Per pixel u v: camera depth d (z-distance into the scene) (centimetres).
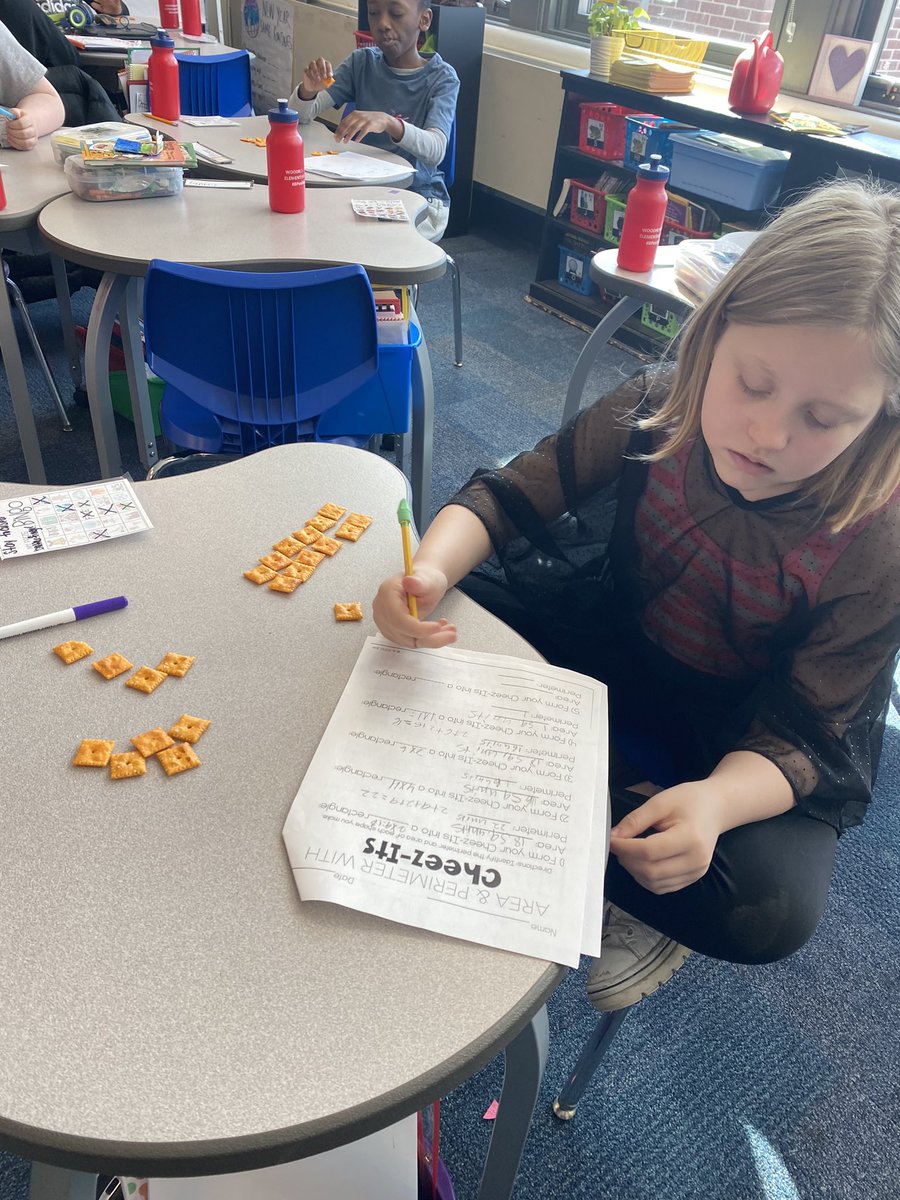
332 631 77
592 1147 114
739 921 87
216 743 66
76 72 243
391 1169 72
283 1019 49
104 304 169
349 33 464
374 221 186
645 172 174
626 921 97
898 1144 118
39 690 69
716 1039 128
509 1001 51
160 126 243
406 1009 51
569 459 103
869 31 281
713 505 94
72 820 59
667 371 103
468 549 94
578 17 396
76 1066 46
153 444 200
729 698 107
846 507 84
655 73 296
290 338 144
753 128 262
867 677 88
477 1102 118
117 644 73
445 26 378
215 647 74
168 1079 46
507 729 69
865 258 68
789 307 70
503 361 316
